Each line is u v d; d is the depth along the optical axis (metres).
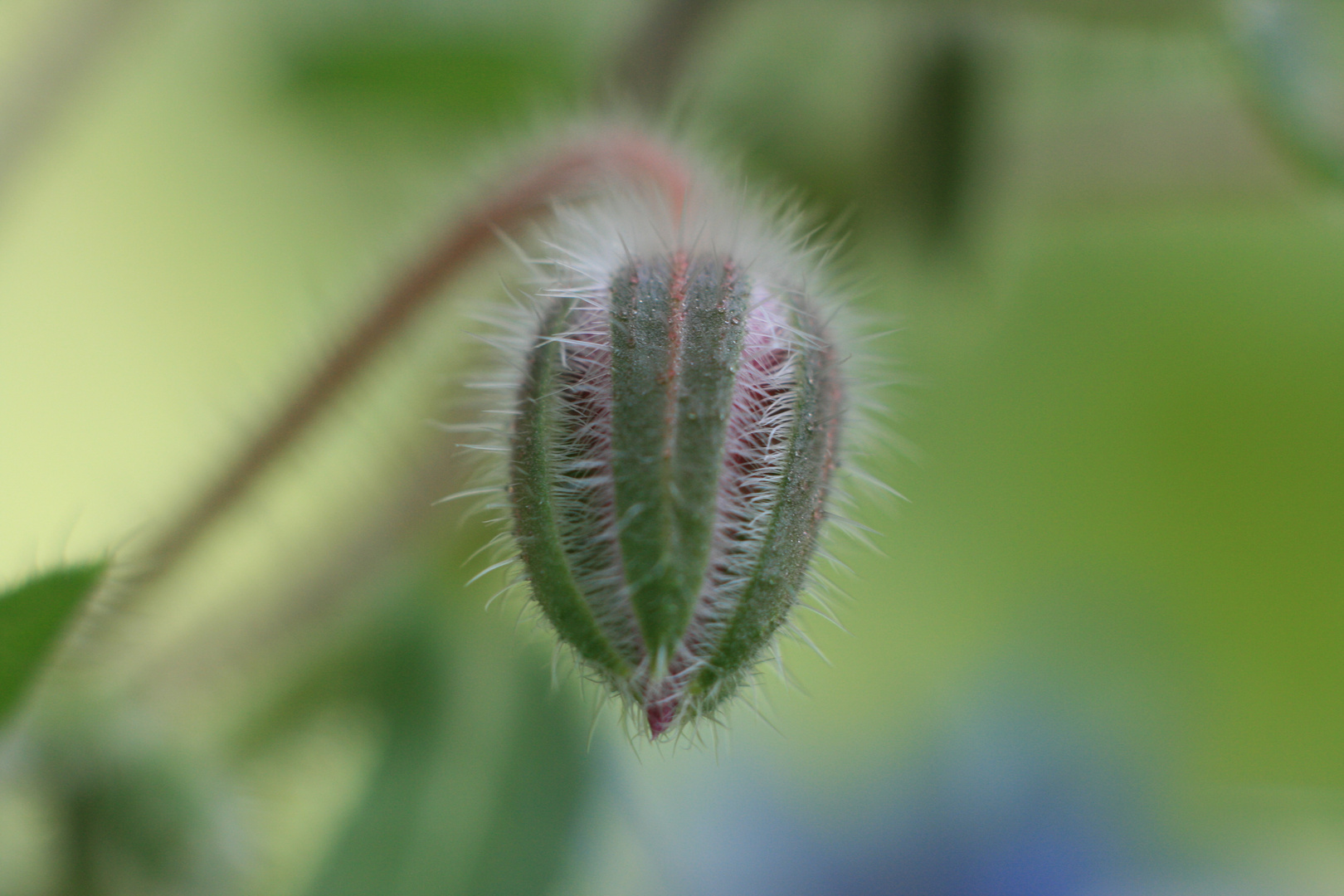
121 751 0.14
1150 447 0.20
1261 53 0.14
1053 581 0.18
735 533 0.12
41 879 0.14
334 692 0.15
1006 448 0.20
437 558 0.15
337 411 0.14
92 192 0.21
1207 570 0.20
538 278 0.13
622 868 0.16
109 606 0.14
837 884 0.16
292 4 0.19
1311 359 0.20
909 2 0.15
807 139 0.16
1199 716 0.18
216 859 0.14
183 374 0.21
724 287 0.12
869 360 0.13
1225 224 0.19
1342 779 0.19
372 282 0.14
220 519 0.14
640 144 0.13
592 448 0.12
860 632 0.20
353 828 0.15
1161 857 0.17
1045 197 0.17
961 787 0.17
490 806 0.15
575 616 0.12
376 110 0.19
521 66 0.18
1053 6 0.15
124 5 0.17
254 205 0.21
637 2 0.16
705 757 0.16
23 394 0.21
